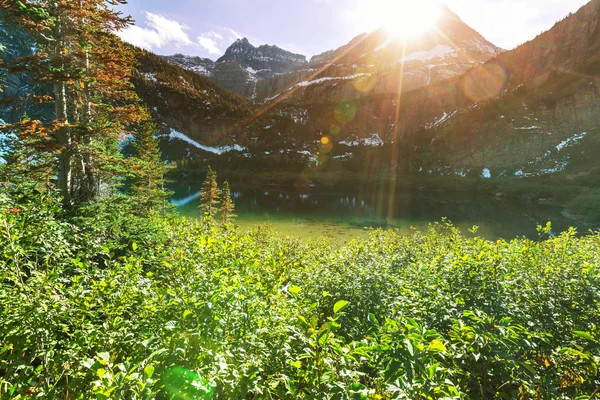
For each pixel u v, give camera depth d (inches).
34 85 485.7
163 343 105.5
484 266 193.0
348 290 245.4
